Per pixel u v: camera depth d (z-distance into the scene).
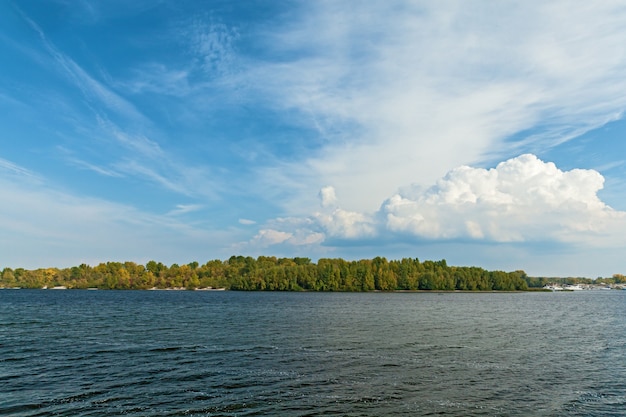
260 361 41.84
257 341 54.41
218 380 34.75
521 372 38.44
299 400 29.81
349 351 47.34
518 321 87.88
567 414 27.81
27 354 45.09
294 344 52.09
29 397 30.06
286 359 42.81
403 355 45.28
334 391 31.94
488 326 76.19
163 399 29.84
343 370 38.25
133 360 42.25
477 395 31.41
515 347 51.94
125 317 89.94
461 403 29.58
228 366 39.66
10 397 30.03
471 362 42.28
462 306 140.75
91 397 30.17
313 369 38.56
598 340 59.59
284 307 126.31
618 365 42.03
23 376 35.75
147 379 35.00
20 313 100.06
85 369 38.34
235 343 52.72
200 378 35.34
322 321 81.44
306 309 117.31
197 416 26.72
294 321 81.31
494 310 122.75
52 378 35.16
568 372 38.75
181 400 29.67
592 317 101.88
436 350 48.56
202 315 95.62
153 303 149.38
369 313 103.50
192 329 67.50
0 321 79.62
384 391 32.00
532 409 28.64
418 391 32.12
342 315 96.50
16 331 64.06
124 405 28.56
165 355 44.78
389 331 65.75
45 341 53.91
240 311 108.94
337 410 27.92
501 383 34.69
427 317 93.75
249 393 31.33
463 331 67.38
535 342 56.66
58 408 27.91
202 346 50.34
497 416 27.27
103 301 163.38
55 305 135.25
